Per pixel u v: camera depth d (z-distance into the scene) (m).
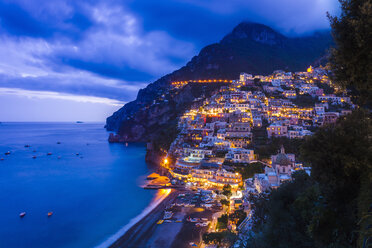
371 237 10.15
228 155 113.00
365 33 11.06
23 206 87.12
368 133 15.41
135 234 65.00
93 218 77.31
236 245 36.09
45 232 68.12
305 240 16.81
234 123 139.50
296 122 134.12
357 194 14.77
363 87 12.24
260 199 35.50
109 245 60.34
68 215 79.75
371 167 13.77
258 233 25.55
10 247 60.25
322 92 166.38
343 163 15.28
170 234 63.78
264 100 167.62
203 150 127.06
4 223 73.38
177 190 103.38
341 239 13.59
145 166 161.88
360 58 11.71
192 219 71.75
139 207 86.31
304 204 18.61
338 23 12.60
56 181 121.06
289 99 168.62
